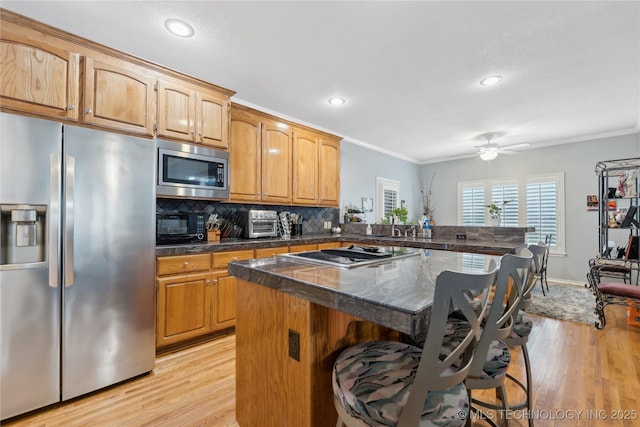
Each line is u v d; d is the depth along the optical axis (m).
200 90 2.69
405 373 0.94
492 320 0.95
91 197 1.80
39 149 1.61
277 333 1.23
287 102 3.43
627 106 3.52
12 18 1.73
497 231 3.46
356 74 2.74
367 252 1.81
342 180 4.95
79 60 1.99
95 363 1.82
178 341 2.37
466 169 6.31
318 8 1.85
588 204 4.85
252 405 1.37
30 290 1.61
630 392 1.84
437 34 2.13
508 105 3.51
